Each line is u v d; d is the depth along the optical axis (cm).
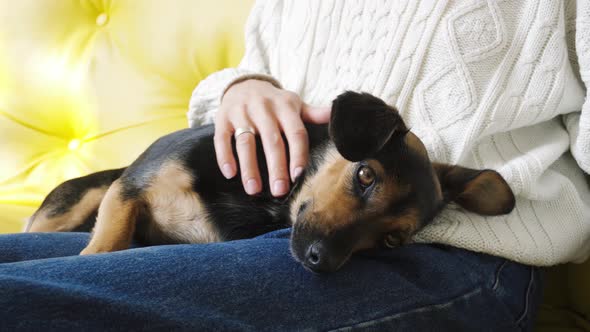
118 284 81
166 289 83
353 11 153
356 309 95
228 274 91
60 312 71
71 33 229
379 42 143
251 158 135
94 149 221
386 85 139
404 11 139
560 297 154
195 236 144
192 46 216
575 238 128
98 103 222
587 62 128
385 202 127
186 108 221
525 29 131
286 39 177
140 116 219
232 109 148
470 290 109
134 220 138
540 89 128
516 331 113
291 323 88
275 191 130
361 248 125
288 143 141
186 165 142
